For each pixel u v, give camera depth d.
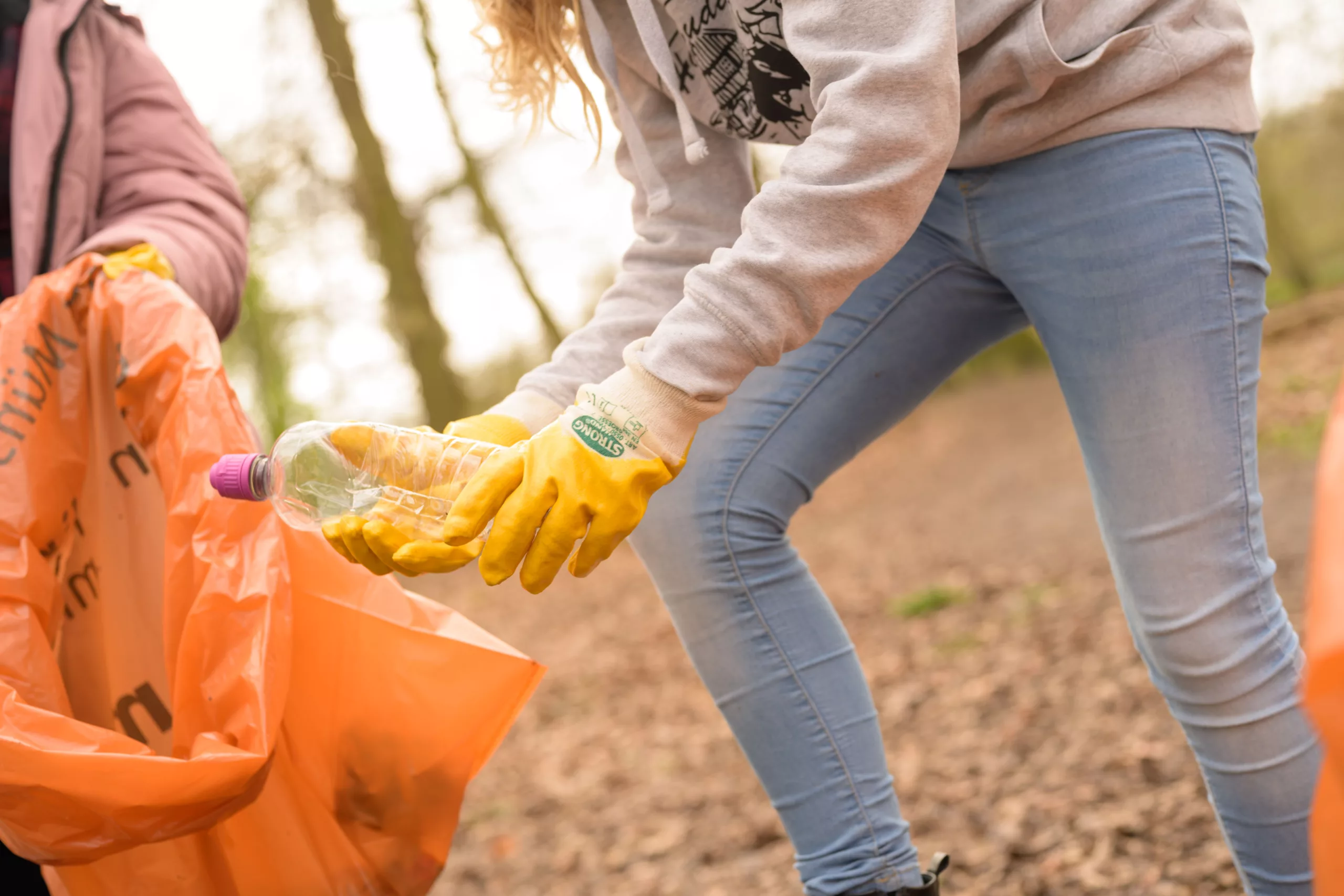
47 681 1.36
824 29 1.13
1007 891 2.33
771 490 1.47
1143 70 1.21
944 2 1.08
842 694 1.47
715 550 1.46
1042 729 3.45
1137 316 1.25
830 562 8.99
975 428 16.06
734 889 2.80
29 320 1.51
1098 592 5.16
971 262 1.44
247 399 16.23
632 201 1.62
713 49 1.40
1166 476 1.26
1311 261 23.12
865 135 1.07
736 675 1.48
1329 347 12.66
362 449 1.20
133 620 1.49
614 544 1.08
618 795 3.92
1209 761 1.30
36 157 1.66
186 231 1.73
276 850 1.37
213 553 1.34
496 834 3.77
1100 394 1.30
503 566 1.06
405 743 1.39
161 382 1.45
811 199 1.08
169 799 1.20
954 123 1.09
